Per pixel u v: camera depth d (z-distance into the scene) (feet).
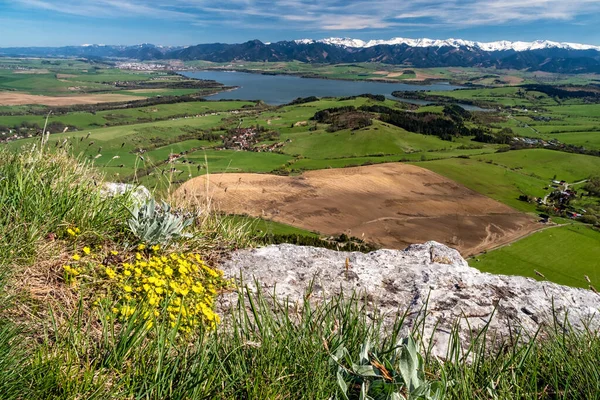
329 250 16.57
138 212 13.80
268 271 14.23
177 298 9.62
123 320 8.46
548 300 12.85
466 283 13.67
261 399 6.59
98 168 16.40
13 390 6.14
